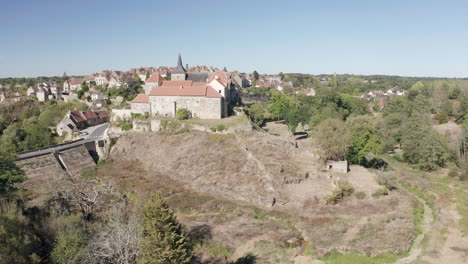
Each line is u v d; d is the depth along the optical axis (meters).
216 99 104.69
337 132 81.69
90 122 137.00
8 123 147.88
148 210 38.81
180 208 61.97
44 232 41.12
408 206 61.44
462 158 91.50
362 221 54.66
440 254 46.62
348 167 83.06
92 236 41.81
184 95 107.56
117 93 164.62
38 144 109.50
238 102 127.12
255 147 85.88
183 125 100.12
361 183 71.06
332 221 54.72
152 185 73.56
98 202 56.69
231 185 70.75
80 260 36.66
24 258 34.59
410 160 96.88
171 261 36.19
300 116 114.25
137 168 87.62
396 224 53.69
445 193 71.69
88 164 91.19
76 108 157.25
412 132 98.44
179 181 76.69
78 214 53.09
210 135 94.00
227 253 47.03
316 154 86.06
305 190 66.38
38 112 156.75
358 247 47.19
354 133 83.56
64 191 56.03
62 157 86.56
